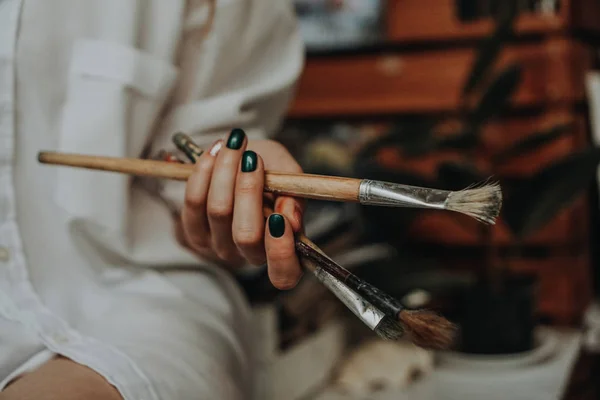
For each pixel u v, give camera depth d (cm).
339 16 117
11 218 60
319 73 120
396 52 115
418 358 107
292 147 120
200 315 62
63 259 62
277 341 92
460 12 111
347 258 107
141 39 64
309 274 103
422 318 45
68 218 61
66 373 50
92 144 62
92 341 54
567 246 110
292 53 73
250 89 69
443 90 112
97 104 62
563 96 105
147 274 65
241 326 71
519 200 88
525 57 107
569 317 111
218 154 51
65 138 62
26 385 48
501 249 112
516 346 94
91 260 63
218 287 68
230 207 51
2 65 61
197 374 55
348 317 117
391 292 97
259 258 52
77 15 63
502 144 109
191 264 66
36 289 60
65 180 62
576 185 87
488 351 94
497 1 108
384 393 101
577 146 108
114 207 62
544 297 112
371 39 116
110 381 49
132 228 65
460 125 111
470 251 116
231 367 61
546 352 95
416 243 118
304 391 99
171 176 53
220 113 66
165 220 67
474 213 45
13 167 61
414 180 92
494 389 91
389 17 114
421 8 112
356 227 110
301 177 49
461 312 97
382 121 119
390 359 106
